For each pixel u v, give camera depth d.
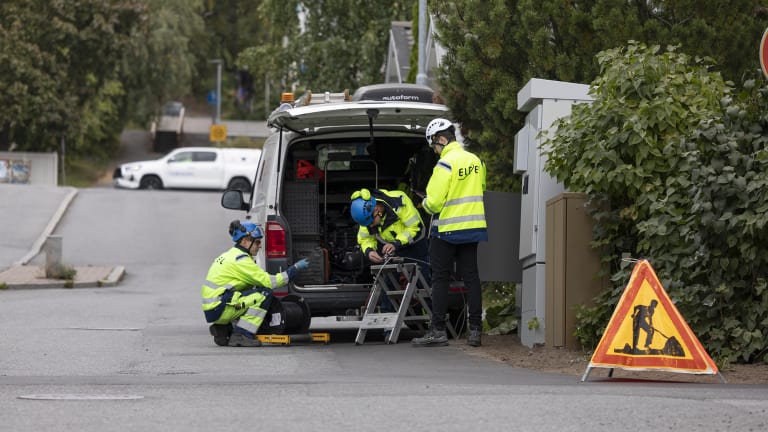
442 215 34.09
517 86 37.84
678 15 36.53
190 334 39.91
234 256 35.50
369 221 35.53
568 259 31.38
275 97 125.94
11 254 79.56
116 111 185.50
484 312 44.19
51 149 156.12
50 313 48.81
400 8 119.06
